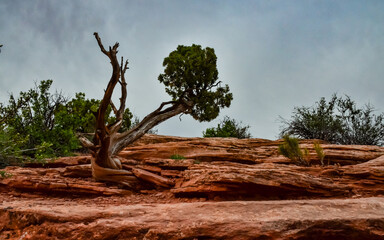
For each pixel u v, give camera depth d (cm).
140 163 1153
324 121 2045
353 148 1521
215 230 539
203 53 2019
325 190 851
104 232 543
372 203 651
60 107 1540
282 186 806
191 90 1939
